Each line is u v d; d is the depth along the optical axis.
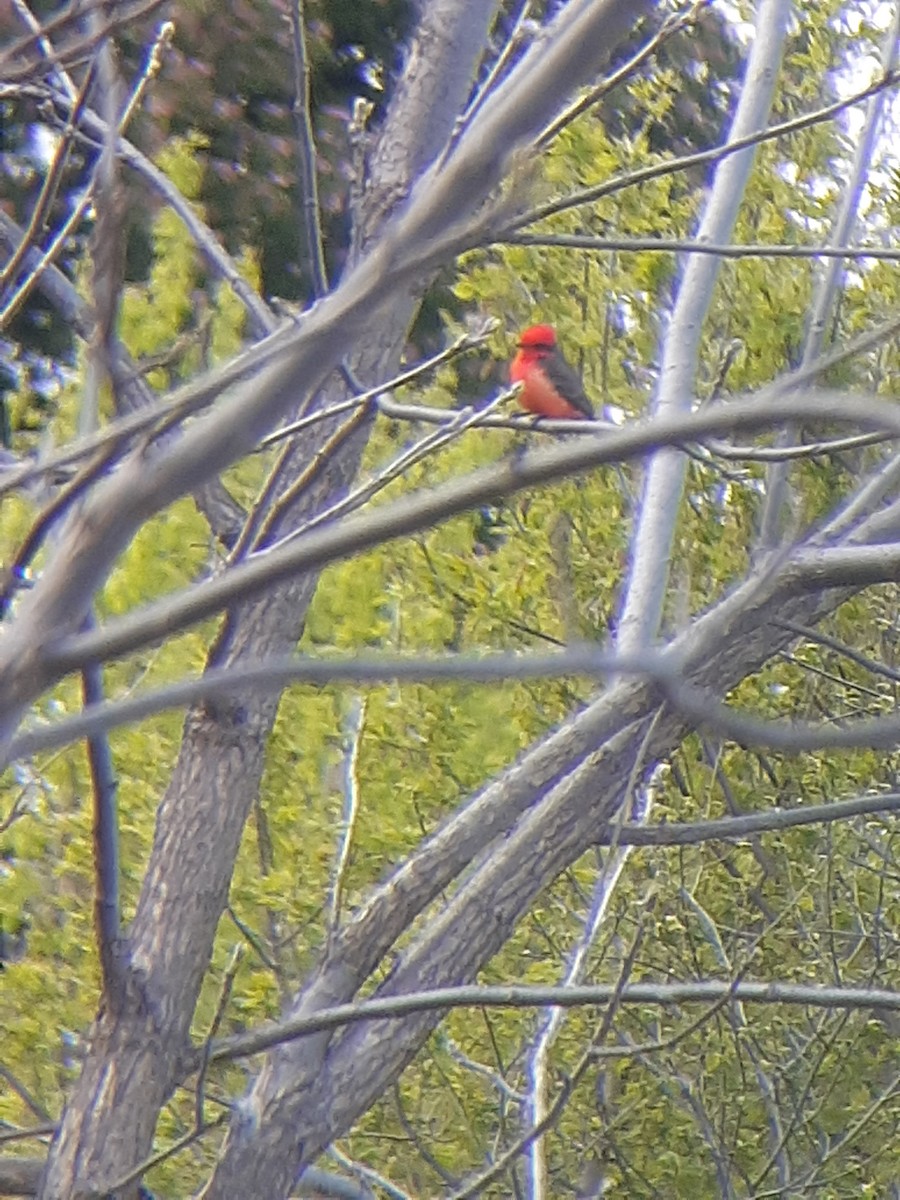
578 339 15.20
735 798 14.40
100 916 7.04
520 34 6.17
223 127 20.50
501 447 14.53
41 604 3.21
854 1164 14.02
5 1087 13.53
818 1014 14.10
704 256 9.02
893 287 15.51
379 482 5.87
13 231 7.56
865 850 14.83
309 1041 7.36
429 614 13.88
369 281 3.17
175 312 14.09
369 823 13.27
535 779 7.80
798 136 15.47
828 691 15.08
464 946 7.63
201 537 13.76
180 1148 6.94
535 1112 8.72
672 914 13.53
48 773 13.85
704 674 7.99
